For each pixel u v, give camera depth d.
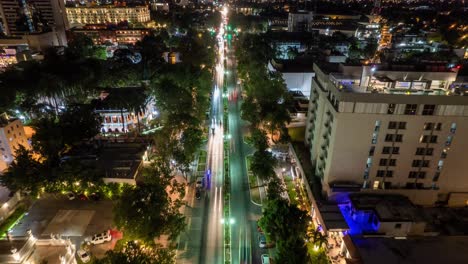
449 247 58.25
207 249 67.50
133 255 51.91
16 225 72.69
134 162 88.50
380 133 66.88
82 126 99.00
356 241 59.72
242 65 177.88
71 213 76.69
